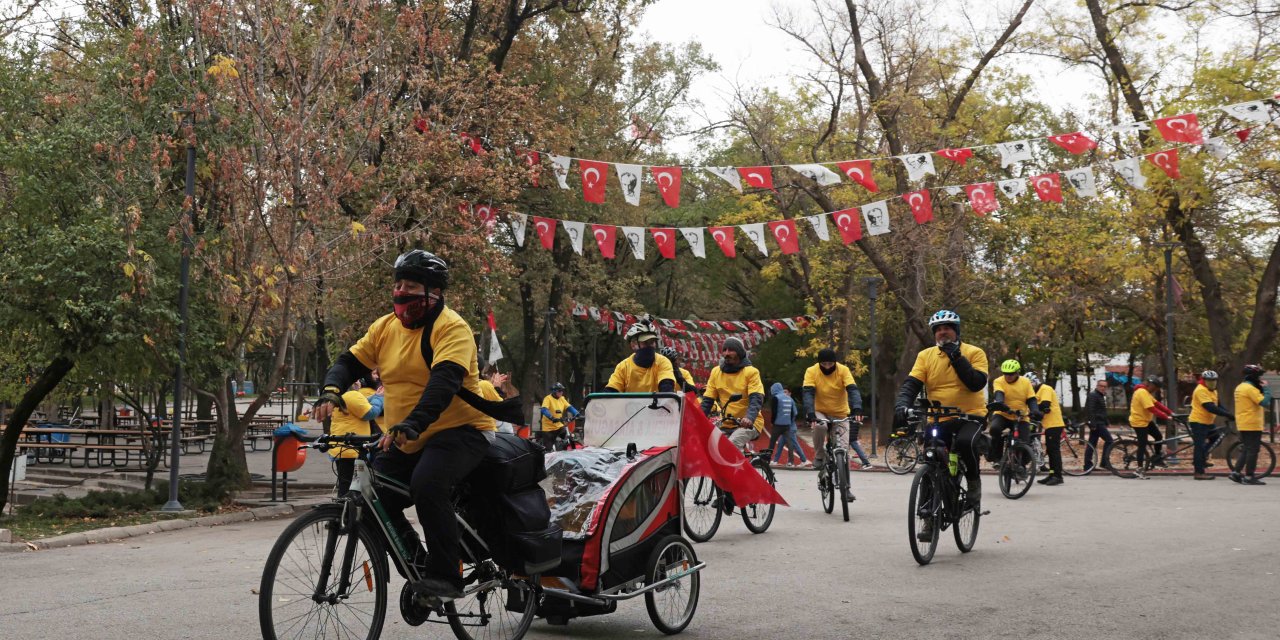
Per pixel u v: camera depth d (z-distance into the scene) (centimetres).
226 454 1489
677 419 666
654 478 621
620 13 3070
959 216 2714
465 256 2136
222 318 1460
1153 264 2461
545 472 554
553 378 4434
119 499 1328
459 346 469
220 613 653
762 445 1122
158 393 1805
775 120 3105
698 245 1811
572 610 573
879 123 2823
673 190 1666
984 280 2870
